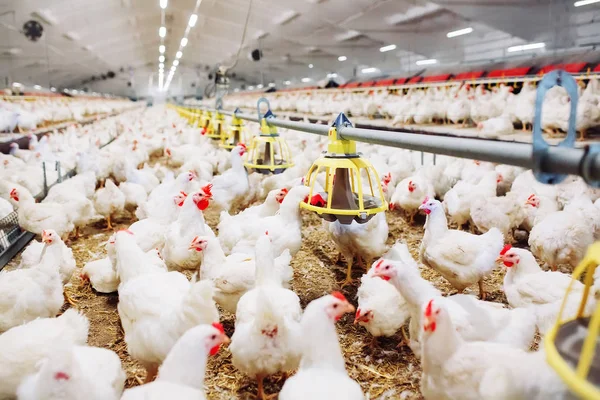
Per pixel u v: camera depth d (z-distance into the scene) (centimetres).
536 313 318
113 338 375
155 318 279
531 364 185
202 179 817
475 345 232
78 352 251
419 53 2681
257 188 727
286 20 2516
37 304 333
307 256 555
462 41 2438
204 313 268
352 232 434
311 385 221
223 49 3872
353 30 2433
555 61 1510
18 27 2288
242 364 277
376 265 304
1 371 244
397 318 326
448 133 914
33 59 3356
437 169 762
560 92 831
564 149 170
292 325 279
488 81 1423
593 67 1280
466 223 656
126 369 331
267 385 314
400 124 1112
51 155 966
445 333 229
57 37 2794
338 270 509
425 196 645
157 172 912
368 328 332
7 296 321
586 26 1675
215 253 379
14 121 1079
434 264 395
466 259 378
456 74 1969
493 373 192
